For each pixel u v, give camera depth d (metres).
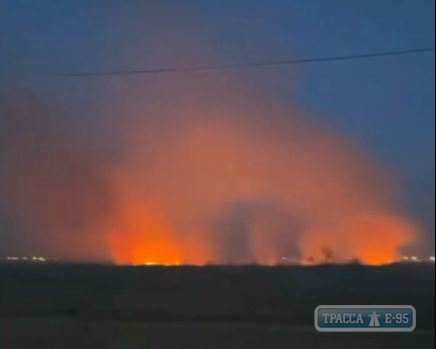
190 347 47.12
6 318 51.91
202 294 56.72
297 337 45.84
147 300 55.69
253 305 52.94
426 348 44.25
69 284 61.94
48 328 50.19
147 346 47.75
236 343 46.59
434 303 50.00
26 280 63.91
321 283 58.00
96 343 48.81
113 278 63.41
